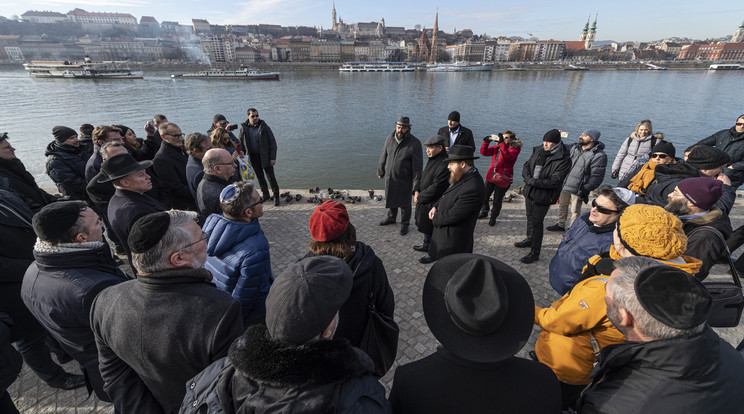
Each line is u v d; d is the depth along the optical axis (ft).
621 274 4.65
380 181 64.80
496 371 4.04
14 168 14.19
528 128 104.17
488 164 74.49
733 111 128.67
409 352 11.32
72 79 288.51
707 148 11.60
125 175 10.12
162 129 15.44
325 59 591.78
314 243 6.59
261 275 8.24
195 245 5.57
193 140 14.62
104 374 5.61
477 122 114.52
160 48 638.53
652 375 3.99
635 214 6.16
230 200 8.00
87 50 615.98
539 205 15.65
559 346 6.50
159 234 5.09
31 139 69.92
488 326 3.73
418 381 4.20
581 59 618.85
